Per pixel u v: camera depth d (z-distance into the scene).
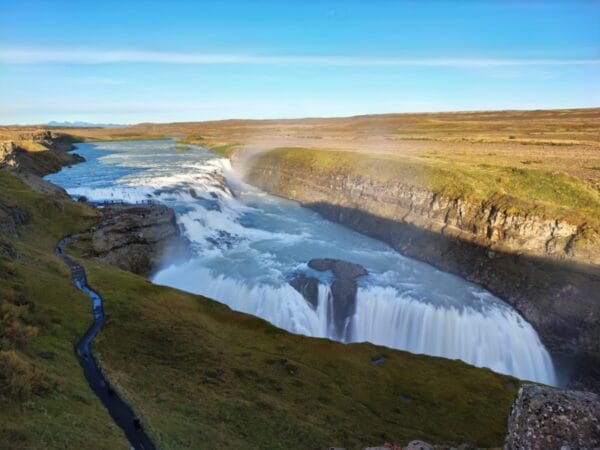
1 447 17.83
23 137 176.38
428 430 34.06
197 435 25.42
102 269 54.09
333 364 42.34
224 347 41.00
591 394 17.36
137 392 29.33
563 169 81.94
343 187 104.81
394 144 151.62
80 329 37.81
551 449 16.22
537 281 61.62
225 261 72.38
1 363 24.05
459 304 60.97
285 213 106.00
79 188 92.38
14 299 36.88
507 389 42.06
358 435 30.56
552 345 56.09
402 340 59.34
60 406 23.38
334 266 69.19
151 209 75.94
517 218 67.56
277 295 60.84
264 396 33.12
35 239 59.34
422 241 79.31
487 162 94.62
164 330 40.78
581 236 60.41
